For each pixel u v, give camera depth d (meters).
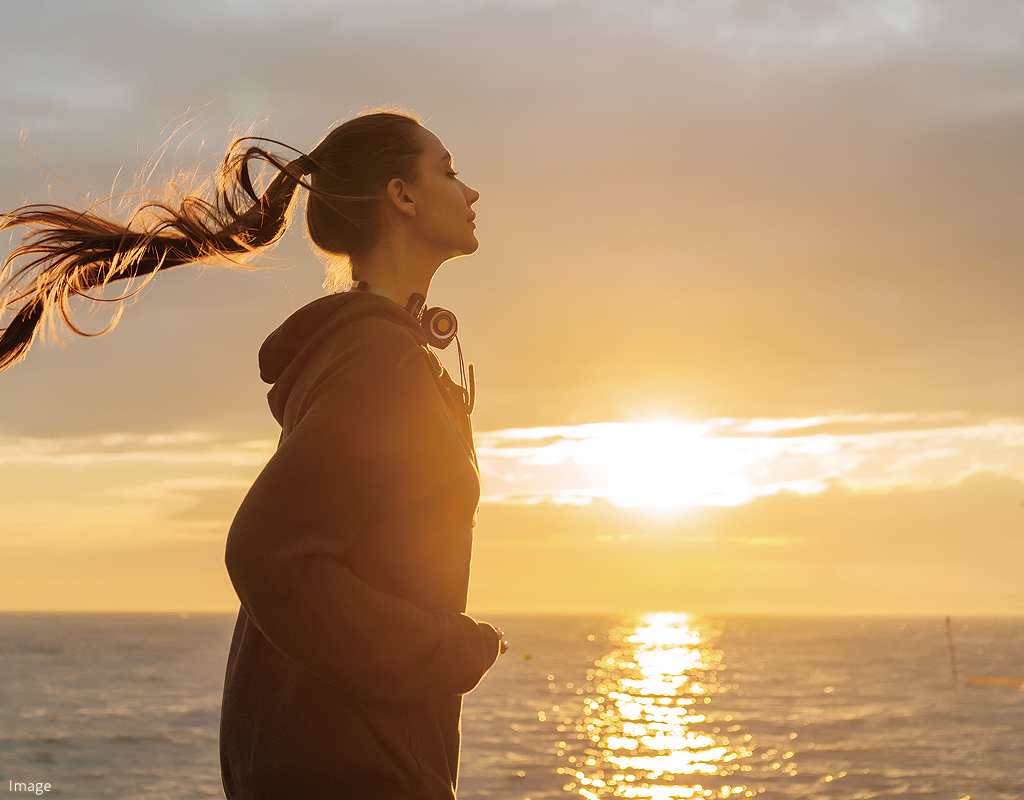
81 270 1.60
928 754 35.81
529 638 175.12
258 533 1.15
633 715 50.88
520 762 34.69
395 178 1.54
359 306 1.41
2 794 27.80
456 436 1.42
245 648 1.37
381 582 1.29
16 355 1.61
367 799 1.23
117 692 60.84
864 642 157.75
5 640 137.75
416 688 1.23
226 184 1.61
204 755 35.09
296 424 1.34
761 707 54.56
